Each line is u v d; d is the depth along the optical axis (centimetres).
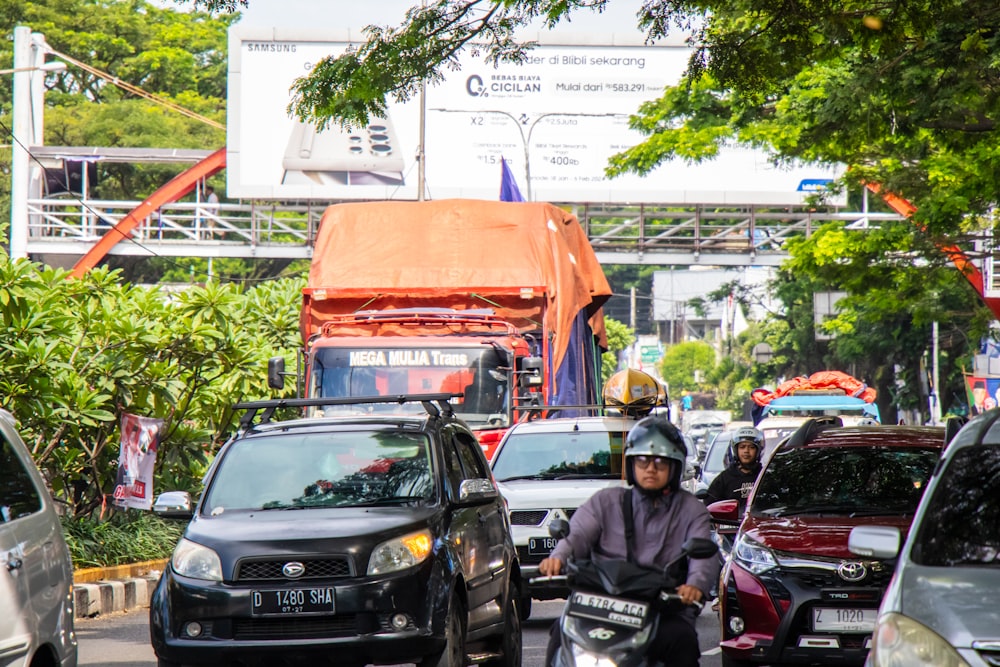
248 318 5347
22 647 1548
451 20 2900
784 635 2111
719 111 6338
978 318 6034
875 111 4103
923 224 5100
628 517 1470
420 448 2259
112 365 3881
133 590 3553
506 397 3856
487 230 4281
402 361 3881
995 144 4641
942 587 1296
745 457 3123
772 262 9919
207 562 2014
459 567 2078
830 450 2433
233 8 2844
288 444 2286
